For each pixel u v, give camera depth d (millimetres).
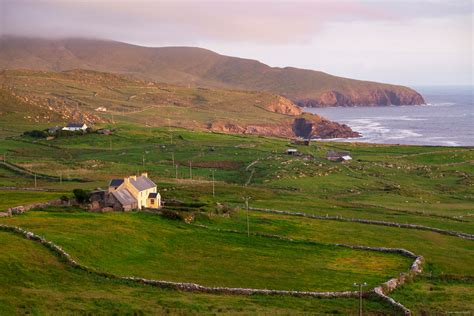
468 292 82375
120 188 128125
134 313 63844
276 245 106125
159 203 136375
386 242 117312
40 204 123875
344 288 80875
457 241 122375
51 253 83438
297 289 79938
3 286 69312
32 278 73625
